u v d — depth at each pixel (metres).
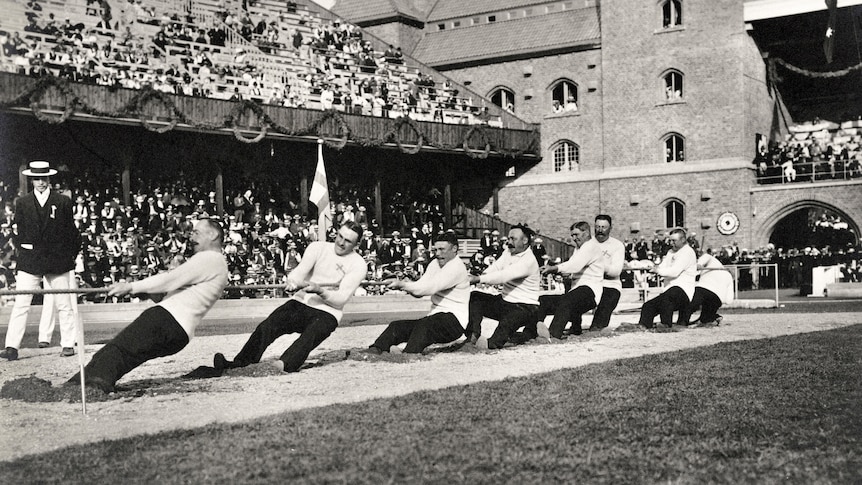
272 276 32.09
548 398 8.86
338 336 17.58
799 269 41.31
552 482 5.89
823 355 12.30
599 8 52.03
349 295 11.83
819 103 55.31
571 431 7.32
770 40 48.69
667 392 9.17
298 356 11.44
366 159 45.09
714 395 8.98
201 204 34.62
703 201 47.22
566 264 15.68
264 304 29.02
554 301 16.28
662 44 48.34
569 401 8.67
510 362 12.20
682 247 17.41
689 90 47.69
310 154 43.09
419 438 7.07
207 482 5.94
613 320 20.88
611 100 49.75
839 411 8.17
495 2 55.50
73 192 33.97
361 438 7.09
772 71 50.06
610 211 49.59
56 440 7.49
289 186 42.41
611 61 49.72
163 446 6.97
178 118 35.72
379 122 42.31
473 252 45.44
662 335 16.14
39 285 14.15
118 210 33.09
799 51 50.41
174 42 40.03
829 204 44.41
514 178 52.34
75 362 13.34
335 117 40.59
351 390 9.82
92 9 39.66
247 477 6.02
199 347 15.38
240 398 9.42
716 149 47.00
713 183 46.91
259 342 11.77
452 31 56.47
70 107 33.06
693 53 47.56
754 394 9.03
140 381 10.77
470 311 14.11
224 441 7.07
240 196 37.59
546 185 51.28
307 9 50.22
